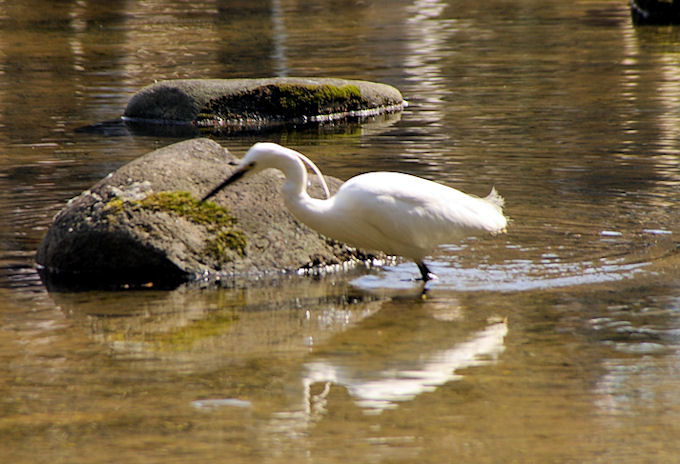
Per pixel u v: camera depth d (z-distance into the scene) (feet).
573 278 35.83
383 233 35.09
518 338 30.19
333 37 116.88
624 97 75.05
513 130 64.08
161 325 31.99
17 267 38.29
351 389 26.66
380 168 53.57
